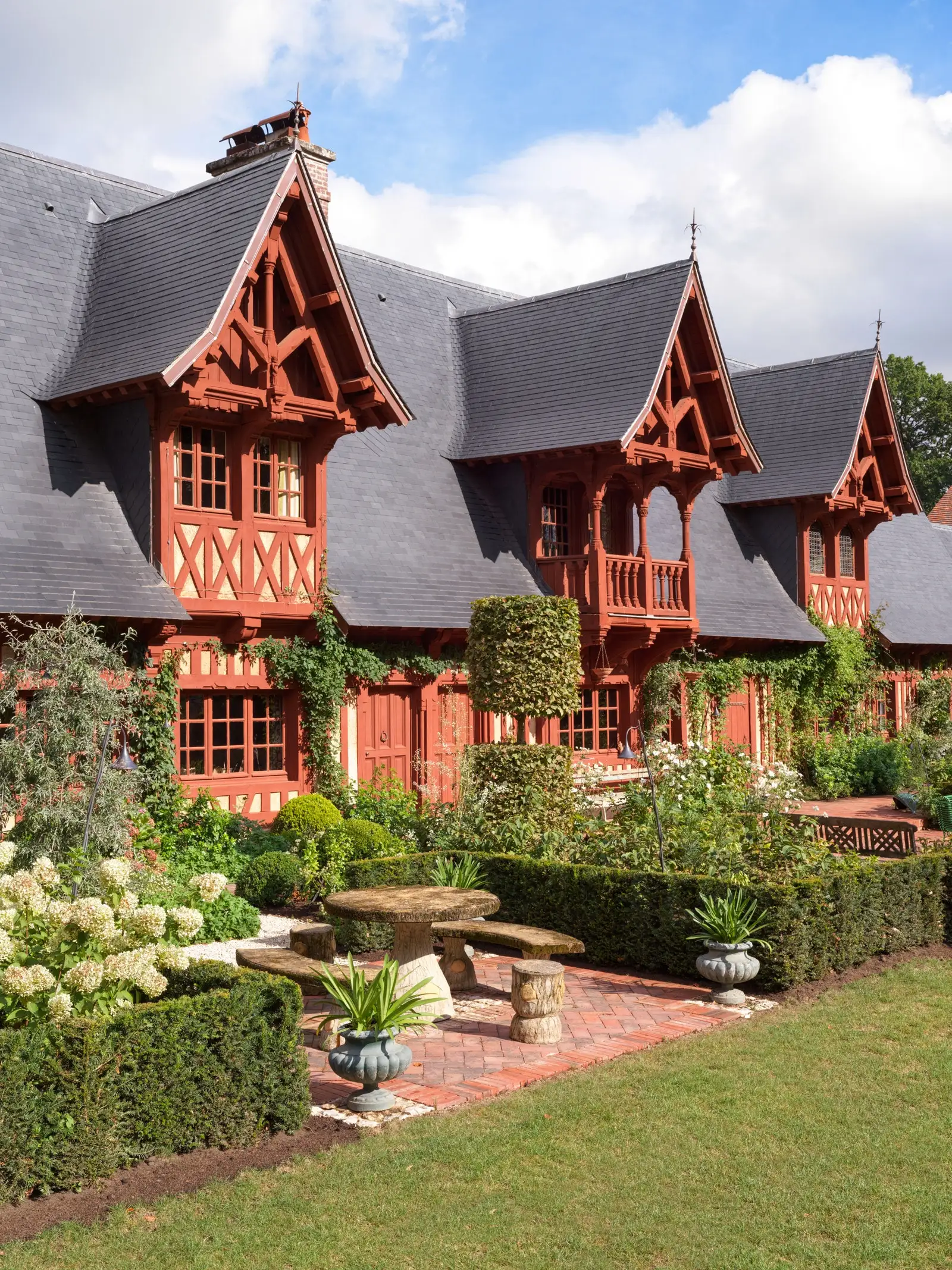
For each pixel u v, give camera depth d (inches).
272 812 687.1
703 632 935.0
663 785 586.6
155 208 707.4
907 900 504.1
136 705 611.2
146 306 652.1
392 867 514.3
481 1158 280.7
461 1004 426.9
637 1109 314.0
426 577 764.0
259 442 678.5
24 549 580.4
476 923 447.8
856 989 440.8
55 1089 258.7
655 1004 423.5
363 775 733.3
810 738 1088.8
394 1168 274.2
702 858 496.1
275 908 560.4
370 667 722.8
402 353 887.1
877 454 1145.4
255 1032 291.3
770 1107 315.9
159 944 291.7
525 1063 354.0
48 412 642.8
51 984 269.6
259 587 666.2
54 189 733.3
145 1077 273.1
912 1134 297.9
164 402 619.8
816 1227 249.4
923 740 1082.7
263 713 693.9
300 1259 232.5
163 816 615.8
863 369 1107.9
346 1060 309.9
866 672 1140.5
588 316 873.5
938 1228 248.8
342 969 433.7
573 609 606.2
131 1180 264.2
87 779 469.7
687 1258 235.9
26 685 500.1
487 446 845.2
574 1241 241.4
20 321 661.3
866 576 1156.5
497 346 916.0
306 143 884.6
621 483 902.4
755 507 1108.5
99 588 588.1
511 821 561.0
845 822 692.7
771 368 1179.3
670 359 827.4
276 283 667.4
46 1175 254.1
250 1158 278.8
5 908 292.4
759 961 439.5
